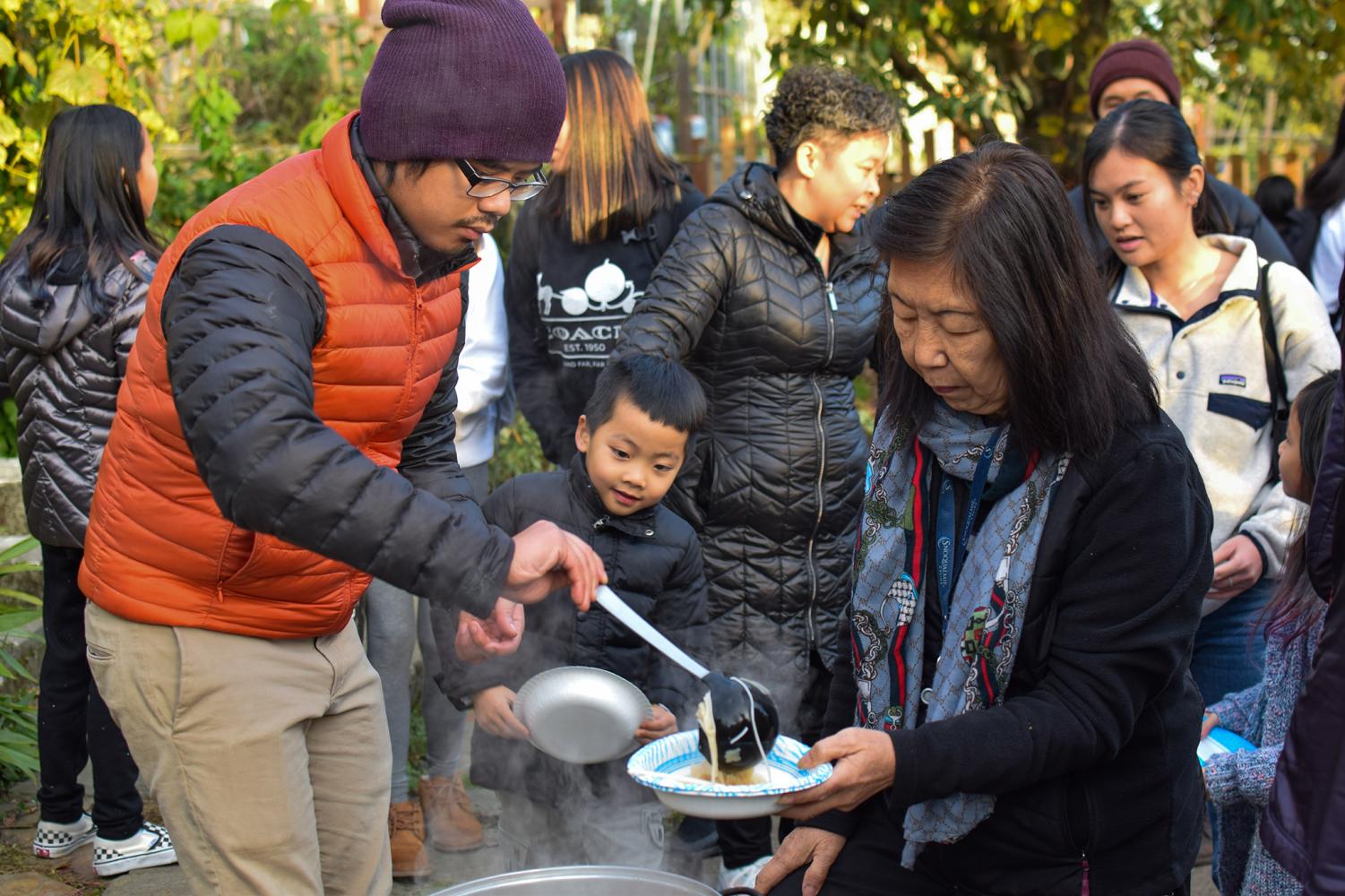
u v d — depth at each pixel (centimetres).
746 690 177
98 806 304
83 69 430
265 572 177
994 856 182
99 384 291
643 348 279
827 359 299
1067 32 557
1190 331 284
